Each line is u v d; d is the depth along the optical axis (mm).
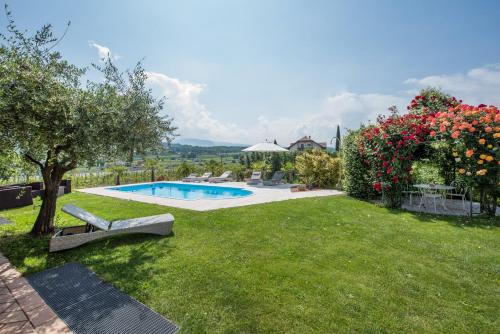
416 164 11688
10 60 4547
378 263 4758
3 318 3160
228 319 3158
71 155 5535
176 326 3039
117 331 2963
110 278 4180
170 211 9016
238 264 4691
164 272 4379
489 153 7500
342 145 13102
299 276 4238
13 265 4691
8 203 10188
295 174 19562
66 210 6238
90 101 5051
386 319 3160
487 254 5176
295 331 2945
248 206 9633
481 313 3316
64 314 3271
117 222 6352
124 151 6043
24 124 4559
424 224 7285
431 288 3900
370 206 9672
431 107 12391
